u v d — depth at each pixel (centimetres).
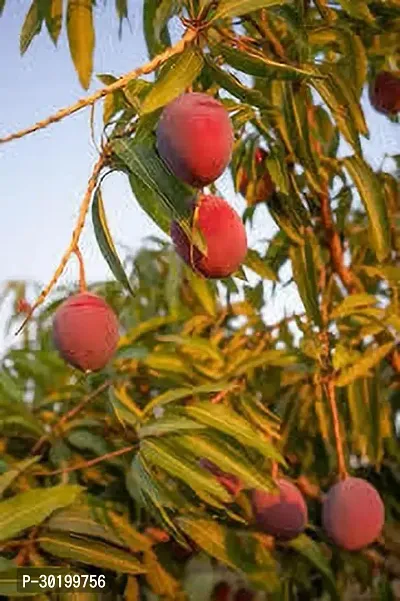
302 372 204
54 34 190
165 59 150
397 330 198
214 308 218
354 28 194
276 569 196
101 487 198
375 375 201
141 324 217
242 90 157
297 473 220
